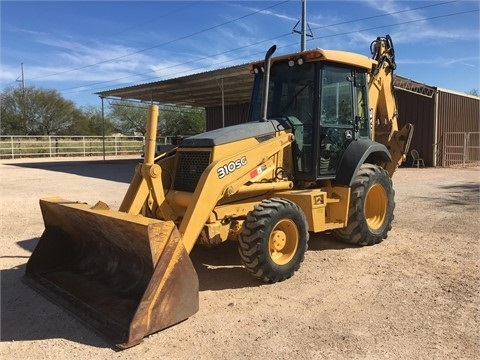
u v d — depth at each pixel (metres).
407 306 4.45
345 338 3.80
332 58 5.76
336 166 6.17
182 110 44.81
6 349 3.67
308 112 5.91
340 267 5.66
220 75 18.30
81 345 3.72
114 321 3.98
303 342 3.75
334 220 6.21
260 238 4.84
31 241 7.07
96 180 15.59
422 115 21.22
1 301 4.61
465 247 6.50
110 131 54.38
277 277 5.05
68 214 4.90
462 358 3.47
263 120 5.74
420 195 11.43
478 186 13.21
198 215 4.64
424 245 6.62
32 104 48.25
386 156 6.87
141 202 4.83
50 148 33.50
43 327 4.04
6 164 24.67
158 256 3.87
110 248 4.86
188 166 5.38
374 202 6.84
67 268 5.24
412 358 3.48
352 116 6.32
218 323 4.11
